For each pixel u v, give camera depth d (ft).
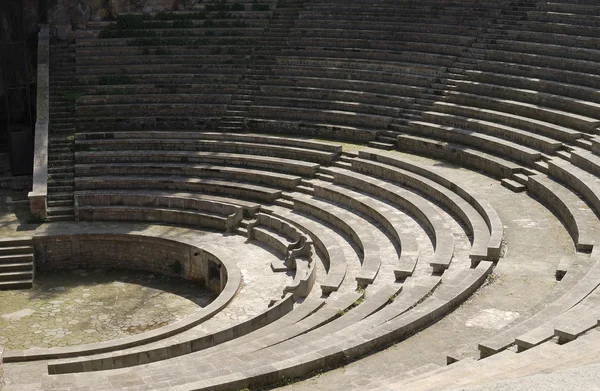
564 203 81.20
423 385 36.32
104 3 137.59
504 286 65.98
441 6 128.16
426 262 76.43
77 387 50.24
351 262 84.33
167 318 88.84
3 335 83.71
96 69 131.54
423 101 115.24
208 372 50.90
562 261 68.90
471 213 84.07
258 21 137.80
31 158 125.90
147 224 107.96
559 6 116.98
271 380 48.85
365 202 96.73
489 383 30.40
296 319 67.51
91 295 95.71
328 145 111.65
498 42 116.98
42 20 136.15
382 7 132.36
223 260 93.86
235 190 108.88
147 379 51.90
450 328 57.62
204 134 119.75
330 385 48.57
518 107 104.42
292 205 103.81
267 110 124.26
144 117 124.98
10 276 98.07
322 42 131.64
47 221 108.68
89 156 117.08
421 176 98.43
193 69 132.26
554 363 38.17
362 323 58.85
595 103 97.91
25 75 131.75
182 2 140.97
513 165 95.20
